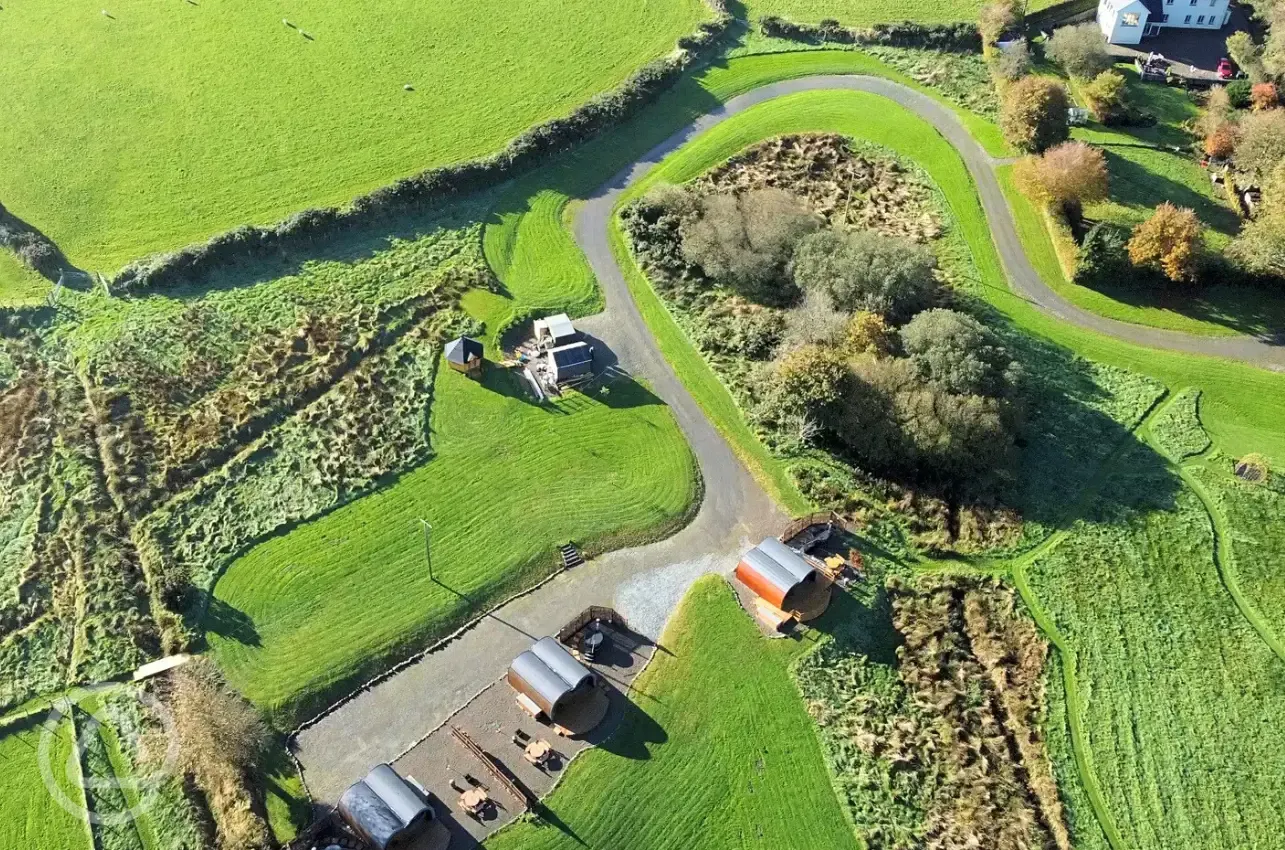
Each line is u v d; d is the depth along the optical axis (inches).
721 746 2292.1
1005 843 2187.5
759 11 4884.4
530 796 2159.2
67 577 2618.1
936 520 2829.7
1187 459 3014.3
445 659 2429.9
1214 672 2519.7
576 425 3021.7
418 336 3275.1
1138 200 3870.6
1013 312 3459.6
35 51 4463.6
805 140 4119.1
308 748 2251.5
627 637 2482.8
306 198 3757.4
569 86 4340.6
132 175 3855.8
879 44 4697.3
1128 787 2309.3
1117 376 3262.8
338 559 2642.7
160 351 3198.8
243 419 2994.6
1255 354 3346.5
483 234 3683.6
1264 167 3777.1
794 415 2984.7
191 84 4286.4
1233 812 2267.5
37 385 3097.9
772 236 3449.8
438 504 2787.9
